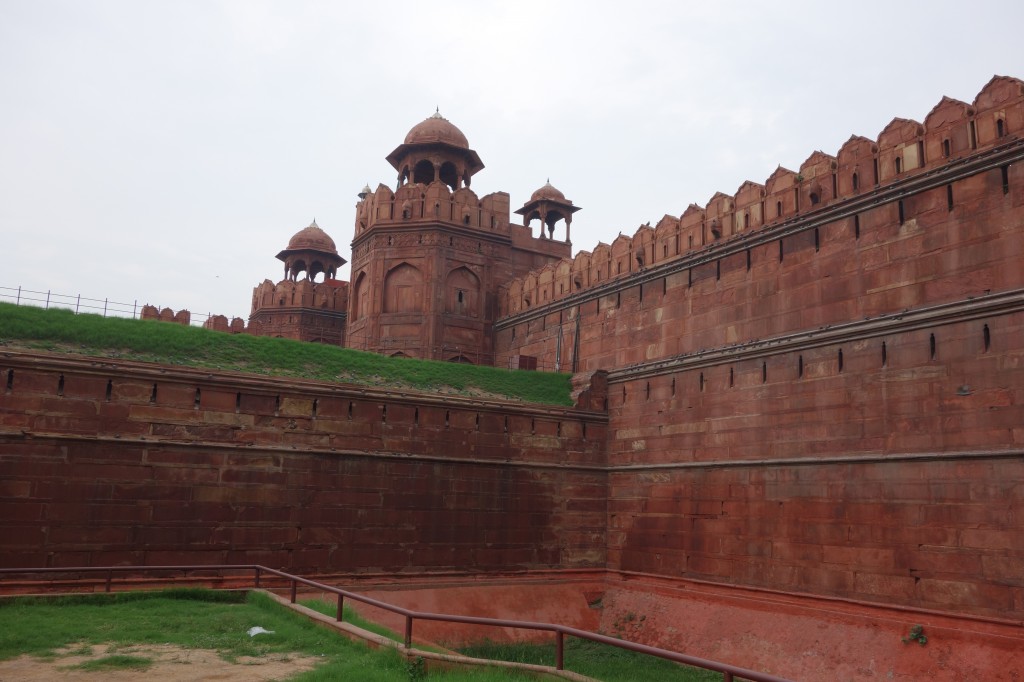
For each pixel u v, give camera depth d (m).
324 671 8.10
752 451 17.61
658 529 19.92
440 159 30.69
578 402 21.98
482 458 20.25
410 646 9.05
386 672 8.31
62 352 16.89
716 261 19.47
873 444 15.12
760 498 17.27
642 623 18.95
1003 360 13.31
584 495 21.53
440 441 19.81
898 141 15.73
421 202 28.86
